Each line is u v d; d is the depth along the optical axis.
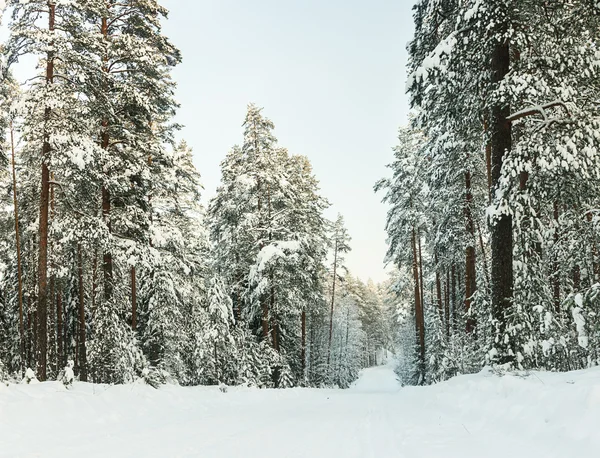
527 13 10.93
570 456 4.18
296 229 28.36
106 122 16.33
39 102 13.16
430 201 23.89
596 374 6.39
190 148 23.27
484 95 11.94
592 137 9.38
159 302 17.69
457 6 12.14
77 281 21.55
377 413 10.46
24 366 20.05
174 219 20.53
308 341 40.75
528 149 9.80
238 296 27.23
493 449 5.02
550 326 9.31
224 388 17.52
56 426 8.72
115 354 15.16
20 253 21.31
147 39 17.48
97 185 14.65
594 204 10.84
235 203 26.64
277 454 6.05
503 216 10.58
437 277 29.59
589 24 10.63
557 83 10.48
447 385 11.02
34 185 19.91
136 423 9.77
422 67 11.20
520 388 6.95
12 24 13.36
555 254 12.30
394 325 57.34
